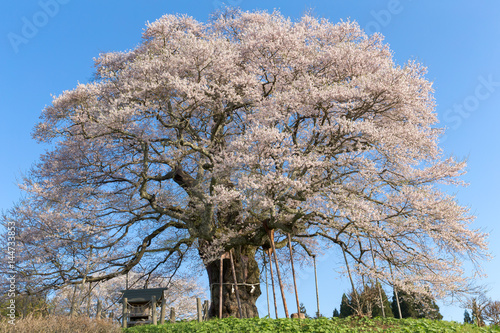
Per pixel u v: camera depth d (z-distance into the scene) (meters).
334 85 15.73
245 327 12.11
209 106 17.86
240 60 18.14
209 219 16.77
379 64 17.41
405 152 17.14
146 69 16.19
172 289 22.55
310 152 15.48
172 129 19.47
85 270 16.67
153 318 15.14
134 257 18.45
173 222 19.06
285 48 16.97
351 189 15.55
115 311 23.17
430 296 14.88
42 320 11.81
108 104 17.69
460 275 15.38
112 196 19.02
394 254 16.52
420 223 14.86
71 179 18.50
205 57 16.25
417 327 11.17
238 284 17.70
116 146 18.86
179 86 15.52
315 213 15.34
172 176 19.09
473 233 14.70
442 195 15.52
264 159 14.48
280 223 15.66
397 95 15.16
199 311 15.34
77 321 12.27
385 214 14.78
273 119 15.33
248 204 14.93
